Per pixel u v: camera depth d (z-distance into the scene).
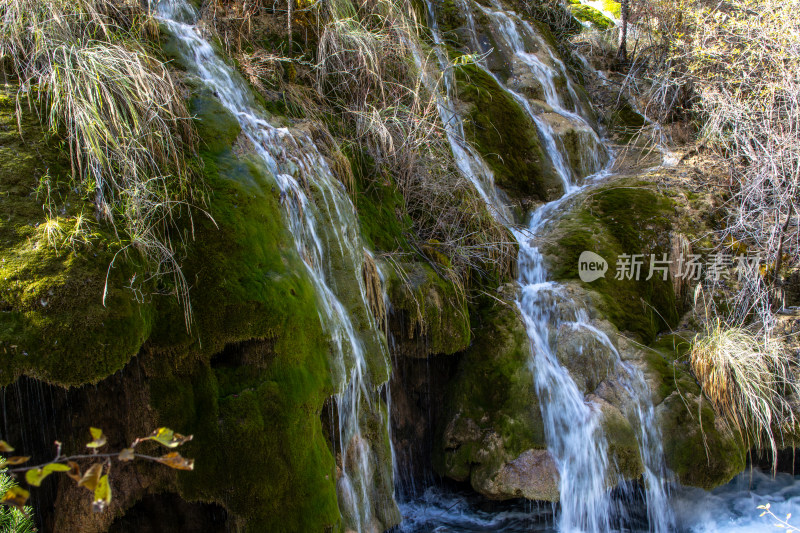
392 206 5.64
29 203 3.20
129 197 3.38
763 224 7.09
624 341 5.97
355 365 4.25
